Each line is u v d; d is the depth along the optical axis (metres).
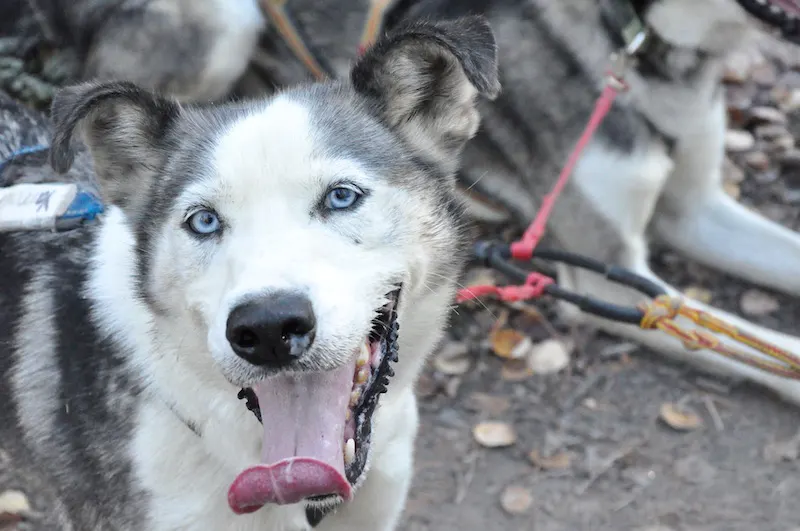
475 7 1.28
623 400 1.27
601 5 1.24
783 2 1.22
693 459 1.22
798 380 1.18
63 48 1.49
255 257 0.90
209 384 0.96
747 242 1.37
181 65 1.36
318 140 0.94
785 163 1.60
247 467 0.93
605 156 1.26
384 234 0.94
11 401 1.05
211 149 0.94
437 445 1.25
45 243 1.06
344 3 1.31
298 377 0.93
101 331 1.00
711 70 1.26
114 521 1.00
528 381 1.30
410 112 0.99
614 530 1.17
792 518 1.17
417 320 0.99
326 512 1.03
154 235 0.96
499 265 1.18
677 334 1.12
